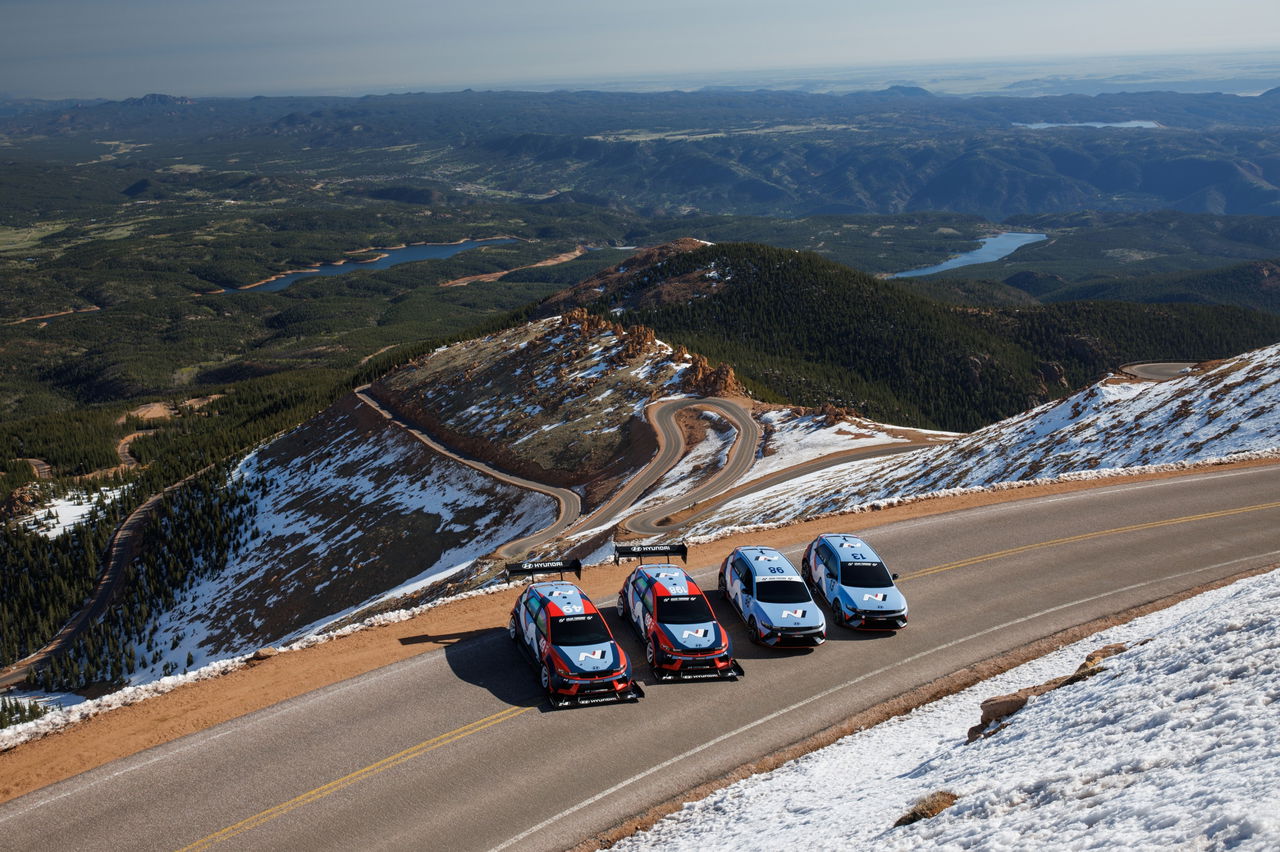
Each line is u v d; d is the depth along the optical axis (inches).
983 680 828.6
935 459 2910.9
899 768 619.8
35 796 656.4
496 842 599.5
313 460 6348.4
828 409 4475.9
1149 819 375.6
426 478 5310.0
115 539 6151.6
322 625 4047.7
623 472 4409.5
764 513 2898.6
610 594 1067.3
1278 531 1214.3
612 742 730.2
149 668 4537.4
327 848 593.0
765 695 812.0
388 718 767.1
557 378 5999.0
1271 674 491.8
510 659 886.4
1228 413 2039.9
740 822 584.4
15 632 5034.5
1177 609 911.7
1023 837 407.8
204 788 662.5
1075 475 1581.0
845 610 946.1
